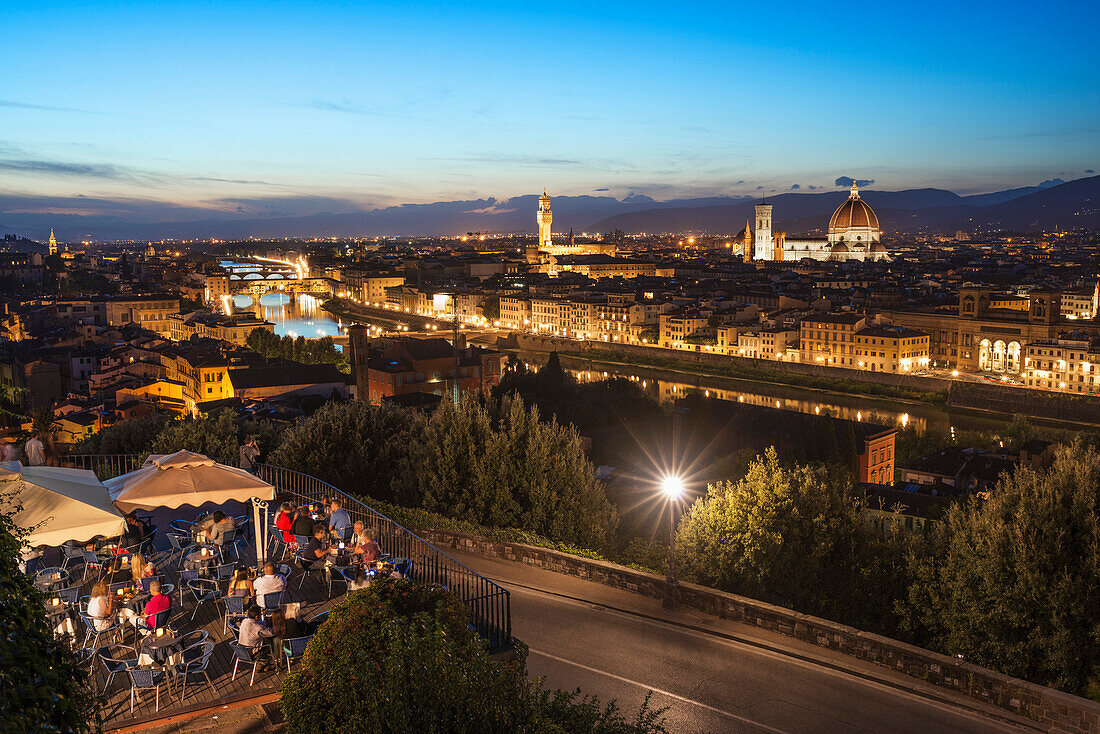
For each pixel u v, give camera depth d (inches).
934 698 1186.6
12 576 581.6
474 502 2016.5
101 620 1053.8
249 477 1355.8
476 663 818.2
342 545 1344.7
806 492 1702.8
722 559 1647.4
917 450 5772.6
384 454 2214.6
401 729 760.3
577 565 1620.3
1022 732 1104.8
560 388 6259.8
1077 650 1318.9
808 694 1194.0
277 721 953.5
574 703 1150.3
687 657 1300.4
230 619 1133.1
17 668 501.0
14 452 1706.4
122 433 2438.5
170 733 927.0
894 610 1534.2
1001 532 1398.9
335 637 852.6
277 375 6683.1
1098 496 1412.4
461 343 7834.6
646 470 4151.1
